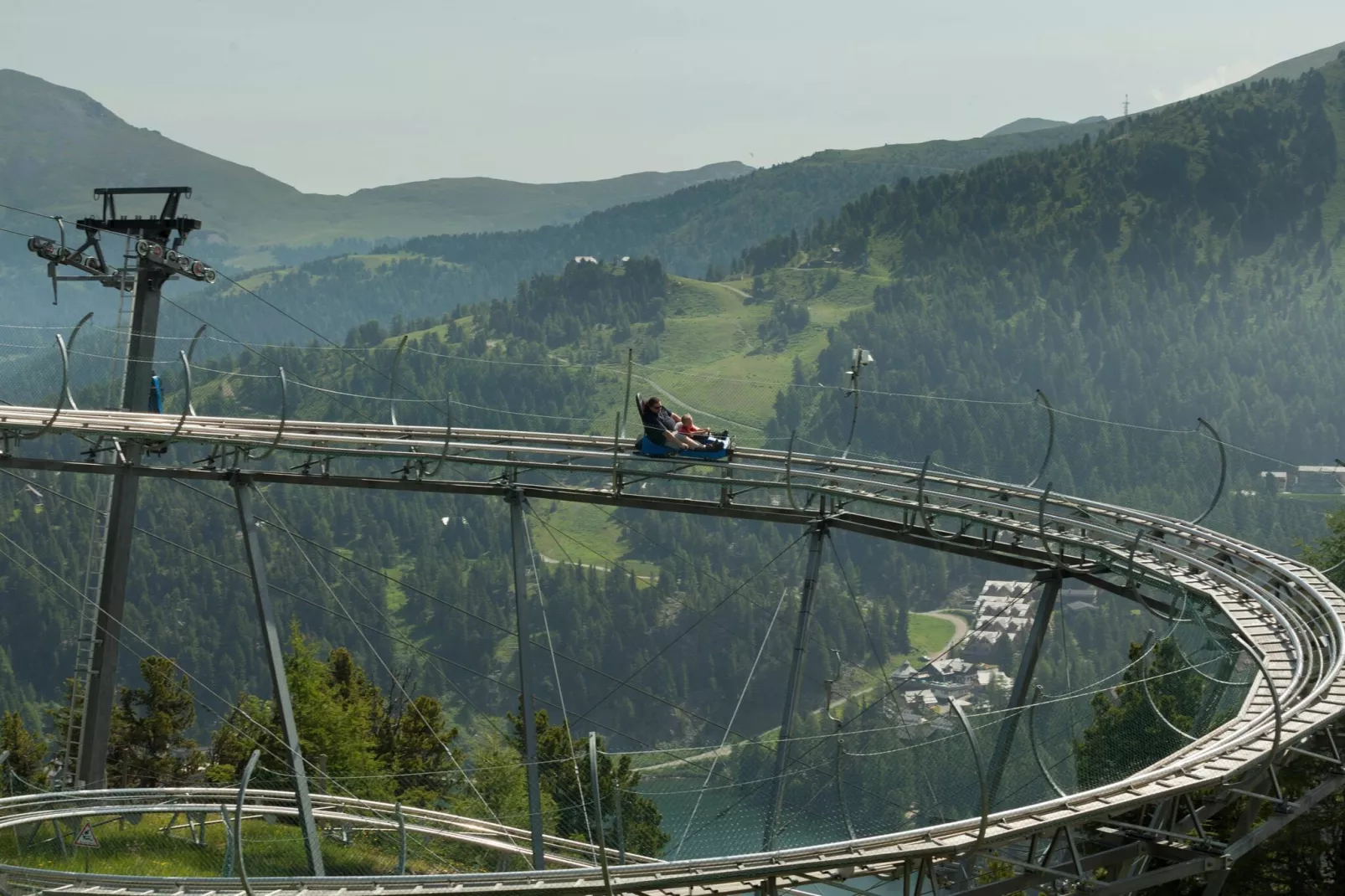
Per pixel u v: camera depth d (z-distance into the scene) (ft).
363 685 281.13
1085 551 161.07
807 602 164.45
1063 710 121.39
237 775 229.86
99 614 189.26
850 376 183.73
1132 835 100.17
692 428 174.70
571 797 230.48
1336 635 125.49
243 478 172.76
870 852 93.86
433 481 172.96
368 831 180.45
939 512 163.73
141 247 200.64
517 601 167.94
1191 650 131.54
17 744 239.09
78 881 107.96
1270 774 105.60
